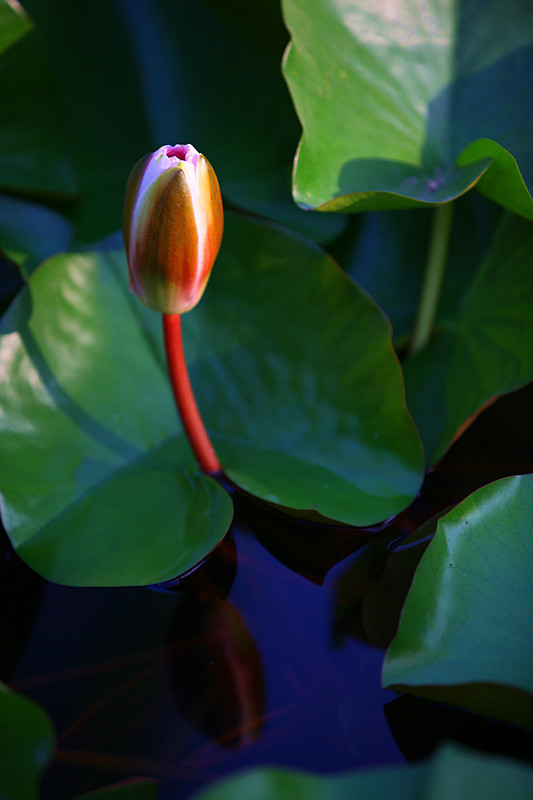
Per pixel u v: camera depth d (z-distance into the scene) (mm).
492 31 800
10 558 757
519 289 790
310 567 754
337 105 774
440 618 703
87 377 776
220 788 648
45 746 680
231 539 762
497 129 791
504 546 715
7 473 749
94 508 752
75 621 740
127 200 713
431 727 708
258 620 739
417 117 790
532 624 700
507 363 774
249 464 768
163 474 766
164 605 745
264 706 716
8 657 729
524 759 699
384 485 758
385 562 749
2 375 760
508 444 794
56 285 777
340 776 655
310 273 785
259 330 790
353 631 733
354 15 788
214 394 787
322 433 773
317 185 756
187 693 720
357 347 776
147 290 722
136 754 707
